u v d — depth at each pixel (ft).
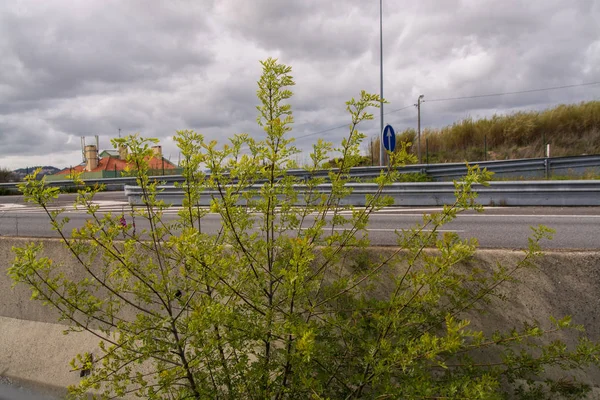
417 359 6.82
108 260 8.25
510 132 74.79
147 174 7.98
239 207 8.03
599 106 73.56
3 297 12.87
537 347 7.74
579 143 70.90
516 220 23.09
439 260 6.98
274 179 8.17
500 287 8.23
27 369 11.79
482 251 8.30
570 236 18.04
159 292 8.54
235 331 7.07
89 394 10.59
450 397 5.85
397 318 6.70
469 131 77.92
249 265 7.73
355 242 8.16
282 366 7.77
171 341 7.83
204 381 7.70
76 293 8.10
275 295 8.43
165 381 7.31
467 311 8.51
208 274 6.76
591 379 7.88
